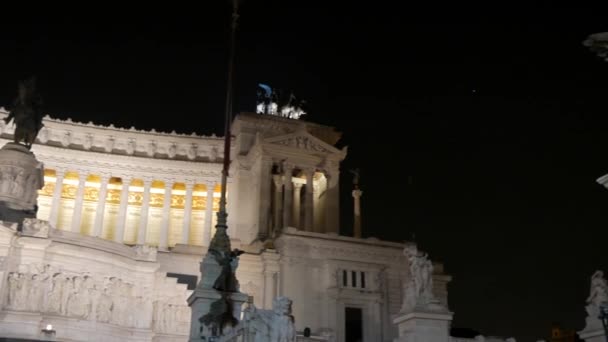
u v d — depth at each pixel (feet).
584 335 110.11
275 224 257.14
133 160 279.28
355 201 253.85
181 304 170.71
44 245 153.38
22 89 201.98
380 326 194.39
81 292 156.25
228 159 123.95
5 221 166.40
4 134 272.72
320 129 289.33
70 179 285.43
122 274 165.78
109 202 290.97
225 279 108.78
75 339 151.23
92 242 163.32
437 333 101.45
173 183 281.54
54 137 279.08
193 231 289.94
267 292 192.65
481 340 119.14
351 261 199.82
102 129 283.38
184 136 289.33
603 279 110.63
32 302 148.15
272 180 270.26
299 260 197.06
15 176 190.60
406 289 106.83
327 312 191.62
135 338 161.58
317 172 277.44
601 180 83.71
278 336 78.33
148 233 288.10
